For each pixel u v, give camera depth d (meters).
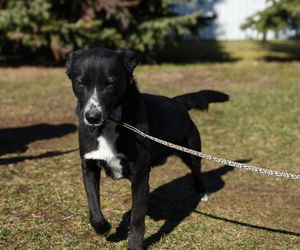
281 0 13.57
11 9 12.44
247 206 4.96
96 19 14.09
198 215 4.72
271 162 6.32
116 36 13.50
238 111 8.76
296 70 13.25
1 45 13.29
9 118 8.29
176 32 14.32
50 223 4.41
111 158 3.63
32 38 12.81
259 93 10.34
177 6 20.02
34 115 8.52
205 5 20.73
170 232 4.34
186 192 5.28
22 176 5.50
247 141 7.17
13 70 12.98
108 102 3.40
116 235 4.23
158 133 4.07
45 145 6.81
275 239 4.29
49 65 13.91
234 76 12.46
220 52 17.05
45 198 4.92
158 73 12.88
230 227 4.48
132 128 3.57
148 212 4.75
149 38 13.83
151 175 5.75
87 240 4.14
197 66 14.01
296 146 6.98
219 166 6.14
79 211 4.65
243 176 5.81
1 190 5.07
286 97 9.94
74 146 6.79
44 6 12.52
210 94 5.00
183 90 10.72
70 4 13.63
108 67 3.38
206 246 4.12
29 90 10.48
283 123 8.07
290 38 21.22
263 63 14.58
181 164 6.12
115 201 4.92
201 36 21.28
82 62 3.40
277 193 5.33
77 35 13.16
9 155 6.27
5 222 4.40
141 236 3.74
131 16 13.67
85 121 3.36
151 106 4.06
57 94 10.18
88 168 3.73
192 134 4.76
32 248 3.99
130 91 3.63
